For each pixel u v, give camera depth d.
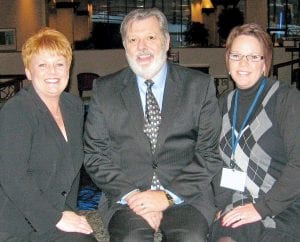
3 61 12.25
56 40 2.63
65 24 16.06
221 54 12.91
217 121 2.86
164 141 2.83
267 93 2.71
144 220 2.74
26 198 2.51
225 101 2.89
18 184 2.50
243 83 2.75
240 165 2.72
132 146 2.86
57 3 15.88
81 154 2.79
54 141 2.62
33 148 2.59
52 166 2.61
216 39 16.69
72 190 2.78
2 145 2.53
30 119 2.58
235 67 2.77
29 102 2.61
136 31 2.82
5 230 2.55
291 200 2.60
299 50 12.69
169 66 2.99
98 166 2.91
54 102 2.72
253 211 2.60
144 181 2.87
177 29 18.31
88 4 17.59
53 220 2.55
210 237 2.74
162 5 18.38
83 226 2.65
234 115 2.80
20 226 2.57
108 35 16.45
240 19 15.34
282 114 2.63
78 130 2.79
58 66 2.64
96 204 5.23
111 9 18.59
